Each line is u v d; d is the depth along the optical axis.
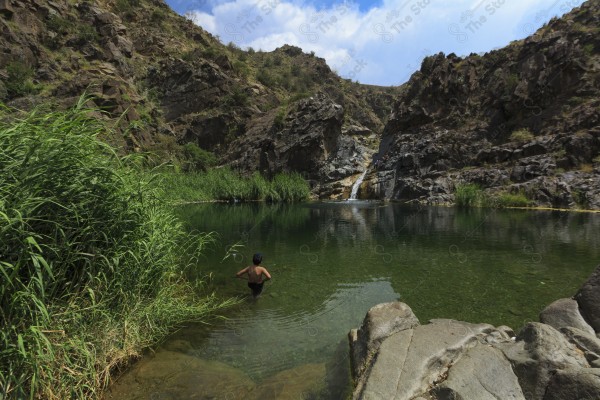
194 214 22.09
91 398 3.63
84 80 39.19
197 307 6.17
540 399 2.88
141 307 5.15
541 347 3.26
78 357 3.92
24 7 44.22
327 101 44.91
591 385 2.67
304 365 4.35
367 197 36.84
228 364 4.42
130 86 48.50
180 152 45.72
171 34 69.06
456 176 30.17
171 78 56.41
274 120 45.69
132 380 4.02
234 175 41.31
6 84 36.34
